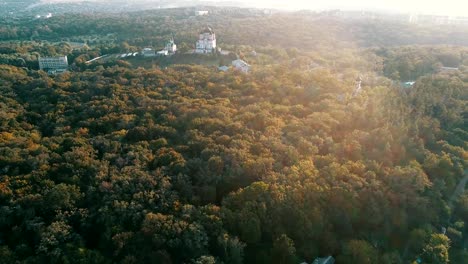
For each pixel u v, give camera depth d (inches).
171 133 5128.0
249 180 4175.7
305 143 4687.5
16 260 3211.1
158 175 4099.4
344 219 4018.2
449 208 4505.4
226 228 3668.8
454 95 6643.7
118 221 3572.8
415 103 6195.9
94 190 3880.4
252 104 5944.9
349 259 3767.2
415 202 4301.2
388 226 4151.1
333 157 4542.3
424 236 4087.1
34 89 7253.9
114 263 3304.6
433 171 4845.0
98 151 4702.3
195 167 4271.7
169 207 3730.3
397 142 5017.2
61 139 5044.3
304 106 5999.0
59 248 3280.0
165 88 6899.6
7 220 3585.1
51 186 3919.8
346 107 5836.6
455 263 4114.2
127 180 3981.3
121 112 5856.3
